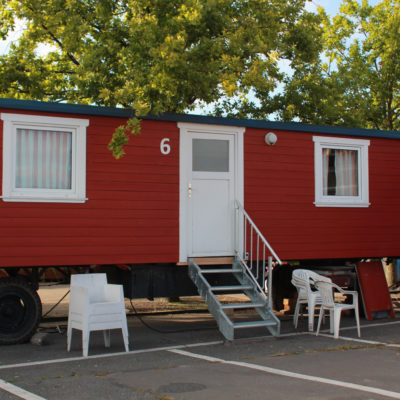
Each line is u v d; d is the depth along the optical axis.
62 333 8.13
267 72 9.97
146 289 8.23
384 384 5.07
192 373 5.52
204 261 8.44
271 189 9.02
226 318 7.27
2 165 7.22
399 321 9.48
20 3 11.60
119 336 7.88
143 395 4.74
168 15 9.65
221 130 8.69
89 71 10.60
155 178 8.17
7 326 7.20
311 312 8.19
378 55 16.48
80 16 10.86
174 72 8.54
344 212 9.63
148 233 8.07
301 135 9.31
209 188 8.60
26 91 13.32
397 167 10.22
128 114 7.97
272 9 11.41
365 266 10.05
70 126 7.66
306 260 10.30
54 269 8.17
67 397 4.69
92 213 7.73
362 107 15.34
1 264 7.17
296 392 4.80
